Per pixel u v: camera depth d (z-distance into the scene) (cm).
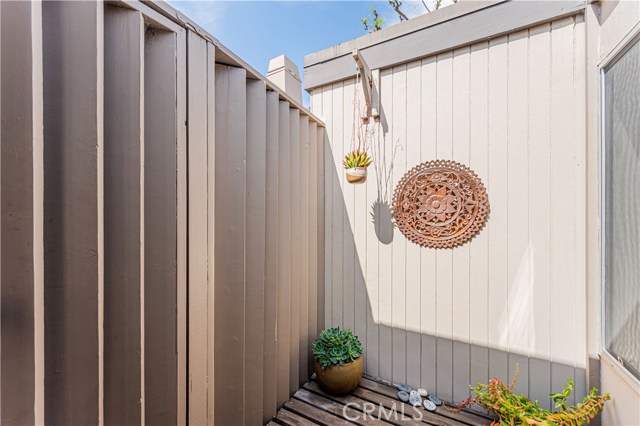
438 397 199
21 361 73
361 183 219
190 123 118
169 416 111
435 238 200
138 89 98
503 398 157
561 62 165
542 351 170
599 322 151
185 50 116
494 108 183
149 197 109
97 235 87
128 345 98
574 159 162
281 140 189
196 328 121
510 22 175
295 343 203
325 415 180
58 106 82
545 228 170
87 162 85
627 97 129
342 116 237
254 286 161
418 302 207
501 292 181
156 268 110
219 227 144
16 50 72
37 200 76
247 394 159
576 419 136
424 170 203
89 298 86
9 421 72
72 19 84
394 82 215
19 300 73
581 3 157
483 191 185
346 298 235
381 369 220
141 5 100
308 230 222
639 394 118
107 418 95
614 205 140
